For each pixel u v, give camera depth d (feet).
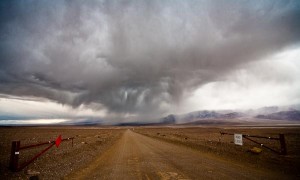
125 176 34.40
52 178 33.68
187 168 39.45
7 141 105.29
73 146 85.87
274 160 43.21
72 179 32.94
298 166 37.17
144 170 38.83
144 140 133.49
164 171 37.47
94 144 100.94
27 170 38.11
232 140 102.37
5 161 44.78
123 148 84.02
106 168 41.55
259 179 30.42
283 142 48.67
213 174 33.99
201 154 59.36
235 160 46.85
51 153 62.75
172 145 92.38
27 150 69.97
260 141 93.86
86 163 48.01
